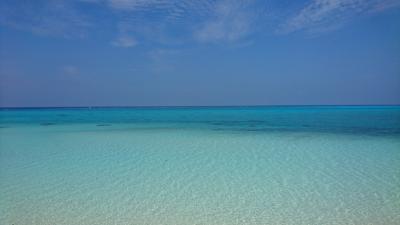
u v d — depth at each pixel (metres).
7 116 48.69
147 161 12.15
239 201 7.54
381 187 8.52
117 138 19.28
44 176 9.88
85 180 9.42
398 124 27.88
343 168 10.77
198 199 7.70
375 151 14.05
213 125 29.55
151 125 29.91
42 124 31.03
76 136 20.42
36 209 7.04
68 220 6.45
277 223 6.28
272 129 24.62
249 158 12.65
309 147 15.27
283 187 8.62
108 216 6.65
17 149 15.02
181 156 13.16
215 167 11.09
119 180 9.41
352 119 35.38
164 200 7.63
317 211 6.88
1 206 7.23
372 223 6.25
